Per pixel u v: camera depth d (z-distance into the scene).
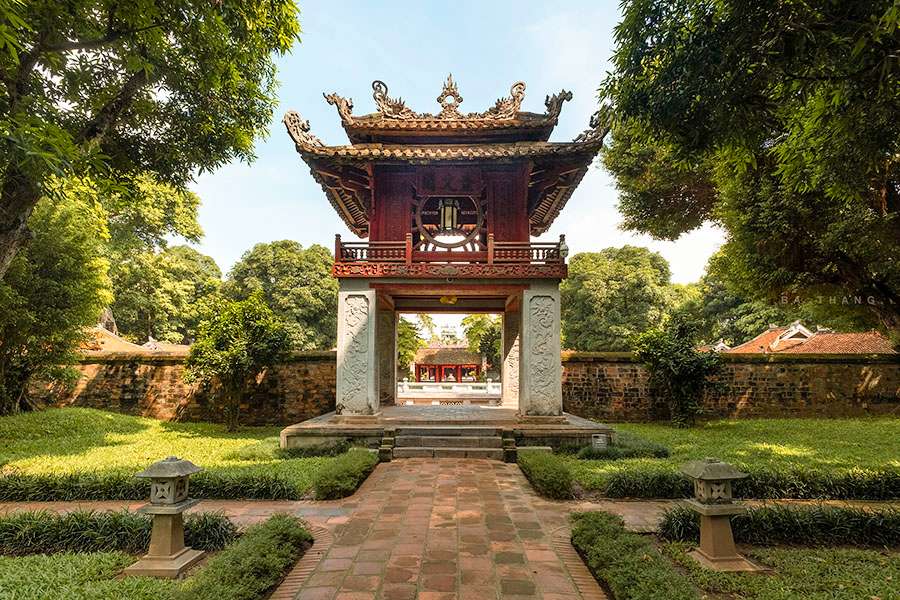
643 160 14.85
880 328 14.17
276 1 7.40
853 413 15.44
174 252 31.41
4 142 4.12
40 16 5.50
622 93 4.90
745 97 4.48
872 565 4.38
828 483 6.57
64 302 12.14
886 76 4.02
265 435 12.61
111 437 11.73
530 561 4.47
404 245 10.48
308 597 3.78
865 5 3.73
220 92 8.23
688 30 4.41
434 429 9.84
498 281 10.36
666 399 15.37
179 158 8.62
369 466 7.76
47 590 3.76
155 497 4.44
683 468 4.81
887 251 8.78
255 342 13.23
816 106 5.02
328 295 28.27
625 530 4.85
